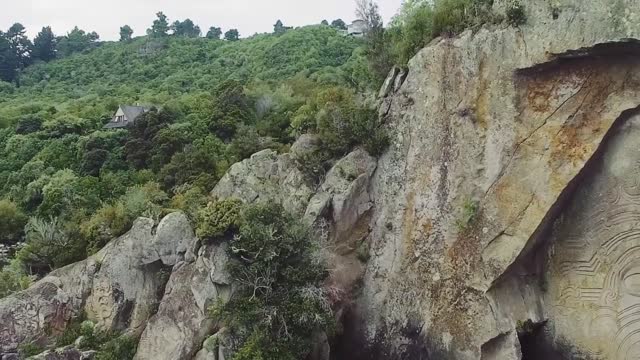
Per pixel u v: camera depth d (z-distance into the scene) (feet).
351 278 78.64
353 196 79.82
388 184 78.43
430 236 70.85
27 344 74.79
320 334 72.38
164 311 71.82
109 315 77.30
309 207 80.28
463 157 67.87
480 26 67.67
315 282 70.13
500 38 64.54
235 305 67.00
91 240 85.92
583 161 59.16
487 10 67.67
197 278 71.46
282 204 79.61
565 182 59.93
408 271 72.95
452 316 66.85
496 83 64.85
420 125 74.18
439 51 71.67
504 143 64.13
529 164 62.34
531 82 62.49
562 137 60.44
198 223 74.38
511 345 62.08
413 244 72.90
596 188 60.64
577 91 59.62
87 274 80.53
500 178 64.23
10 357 74.08
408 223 74.18
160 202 92.32
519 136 63.05
